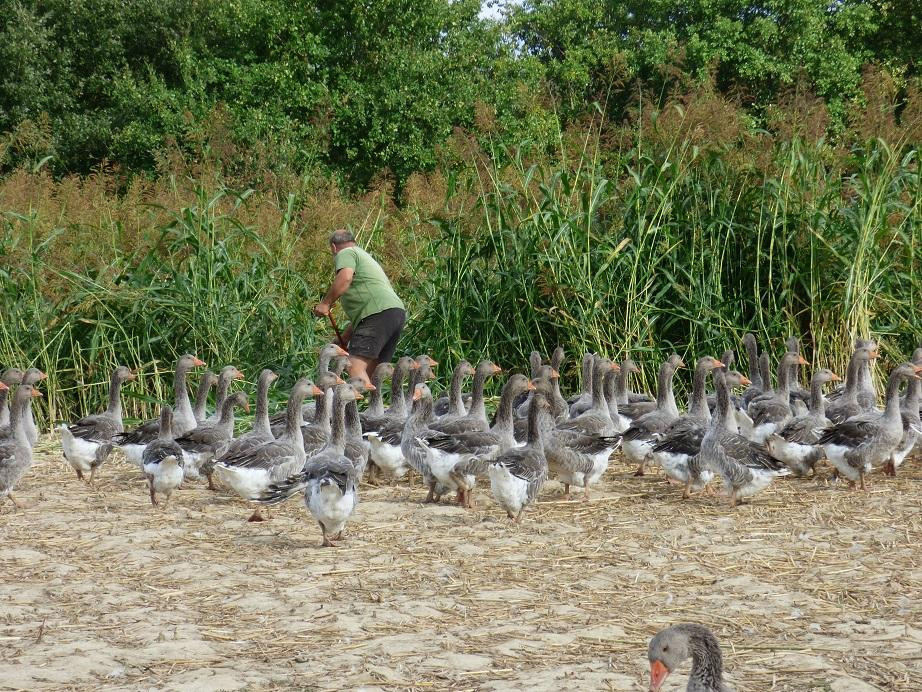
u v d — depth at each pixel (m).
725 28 38.91
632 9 46.44
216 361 17.92
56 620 7.98
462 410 14.88
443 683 6.71
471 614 8.13
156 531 10.87
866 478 13.53
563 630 7.76
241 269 19.06
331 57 37.19
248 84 34.72
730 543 10.26
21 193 19.52
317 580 9.05
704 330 17.20
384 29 37.31
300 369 18.09
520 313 17.83
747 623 7.89
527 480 11.12
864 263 17.47
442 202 20.44
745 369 17.81
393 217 21.97
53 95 36.25
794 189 17.95
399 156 35.53
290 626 7.82
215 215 20.34
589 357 16.05
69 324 17.48
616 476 14.02
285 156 29.31
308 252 19.84
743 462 11.69
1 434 13.42
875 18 41.62
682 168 17.78
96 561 9.76
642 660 7.15
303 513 11.86
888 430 12.54
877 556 9.75
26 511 11.95
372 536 10.63
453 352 17.84
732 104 18.70
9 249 17.95
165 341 17.94
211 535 10.77
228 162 22.80
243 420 16.34
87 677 6.77
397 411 15.02
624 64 18.81
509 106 36.03
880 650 7.25
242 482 11.18
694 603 8.41
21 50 35.31
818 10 39.53
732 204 18.23
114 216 20.06
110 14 37.78
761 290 18.11
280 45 36.94
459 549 10.08
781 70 37.94
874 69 18.36
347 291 15.98
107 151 35.78
